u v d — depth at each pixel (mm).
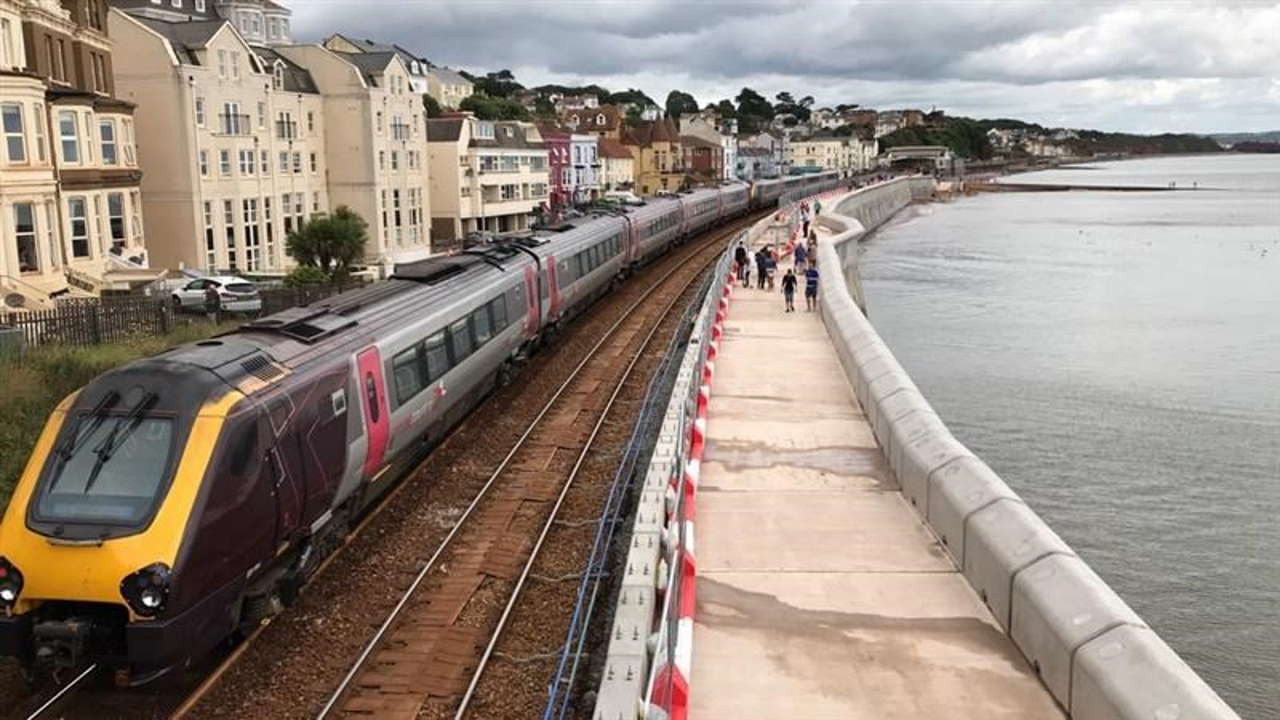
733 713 7371
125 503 9914
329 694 10680
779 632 8656
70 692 10547
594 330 31719
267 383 11680
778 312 28781
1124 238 98062
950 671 7953
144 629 9617
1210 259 80250
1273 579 21516
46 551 9648
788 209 65062
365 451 14188
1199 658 18641
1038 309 55938
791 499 12250
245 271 49500
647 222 44656
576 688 10938
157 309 25484
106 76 38781
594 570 13766
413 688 10805
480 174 72875
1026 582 8156
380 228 59062
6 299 27844
